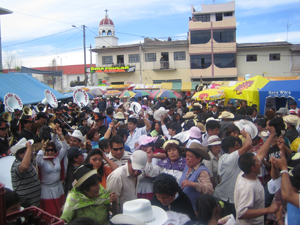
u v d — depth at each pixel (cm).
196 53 3600
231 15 3669
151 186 394
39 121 765
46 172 452
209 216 263
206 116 805
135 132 666
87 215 286
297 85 1207
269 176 459
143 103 1708
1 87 1367
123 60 3856
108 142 466
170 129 556
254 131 488
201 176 345
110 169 410
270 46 3434
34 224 228
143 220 250
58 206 459
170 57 3709
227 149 397
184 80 3684
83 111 1137
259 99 1290
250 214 301
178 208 298
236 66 3544
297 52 3447
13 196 269
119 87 3191
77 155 438
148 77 3772
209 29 3553
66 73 5731
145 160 349
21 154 420
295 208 262
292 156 401
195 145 365
